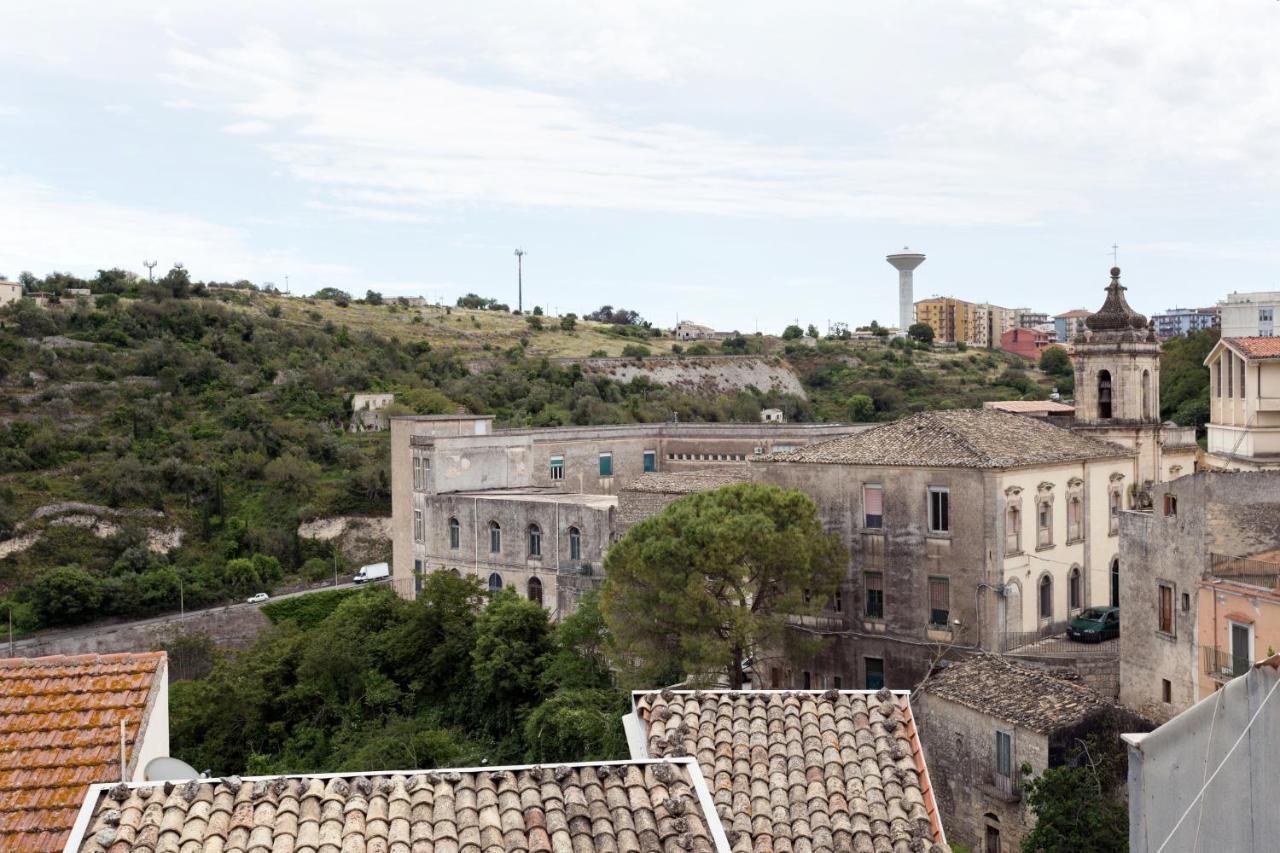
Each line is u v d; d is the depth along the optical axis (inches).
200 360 5393.7
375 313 7701.8
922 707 1626.5
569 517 2871.6
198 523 4392.2
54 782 714.2
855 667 2143.2
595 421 5152.6
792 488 2249.0
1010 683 1578.5
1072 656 1907.0
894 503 2108.8
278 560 4298.7
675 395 6018.7
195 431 4918.8
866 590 2150.6
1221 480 1473.9
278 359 5728.3
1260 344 2143.2
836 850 717.9
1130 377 2596.0
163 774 757.9
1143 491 2018.9
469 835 595.5
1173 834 699.4
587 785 652.7
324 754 2290.8
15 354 5182.1
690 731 854.5
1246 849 661.3
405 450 3371.1
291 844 583.2
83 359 5300.2
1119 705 1647.4
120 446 4653.1
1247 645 1389.0
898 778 789.2
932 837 736.3
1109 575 2369.6
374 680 2431.1
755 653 2079.2
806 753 820.6
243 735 2394.2
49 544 4074.8
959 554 2026.3
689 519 1911.9
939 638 2047.2
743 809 760.3
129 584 3786.9
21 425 4611.2
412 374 5944.9
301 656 2504.9
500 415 5260.8
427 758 2180.1
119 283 6417.3
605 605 1959.9
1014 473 2047.2
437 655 2404.0
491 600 2468.0
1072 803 1364.4
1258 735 659.4
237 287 7716.5
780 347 7632.9
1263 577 1400.1
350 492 4707.2
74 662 859.4
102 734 764.6
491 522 3068.4
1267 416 2081.7
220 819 599.5
